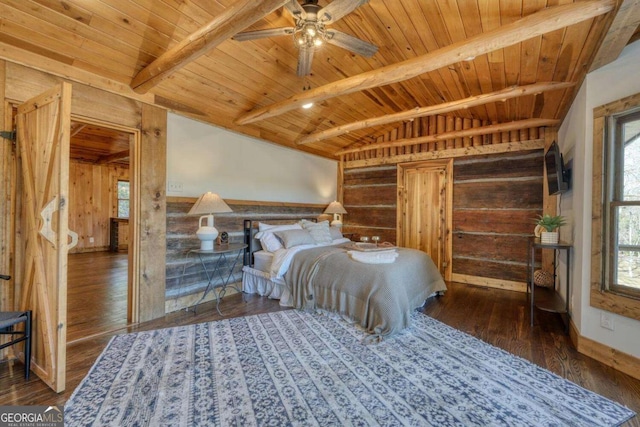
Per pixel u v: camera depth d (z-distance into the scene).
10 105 2.44
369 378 2.20
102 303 3.87
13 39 2.39
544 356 2.57
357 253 3.64
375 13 2.74
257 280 4.38
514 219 4.82
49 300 2.14
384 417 1.79
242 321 3.30
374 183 6.43
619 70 2.42
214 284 4.17
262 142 5.00
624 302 2.32
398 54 3.38
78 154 7.22
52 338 2.09
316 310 3.58
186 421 1.74
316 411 1.83
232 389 2.04
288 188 5.56
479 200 5.15
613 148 2.49
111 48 2.77
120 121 3.11
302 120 5.02
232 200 4.44
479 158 5.16
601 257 2.53
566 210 3.56
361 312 3.13
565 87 3.13
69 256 7.33
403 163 5.98
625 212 2.43
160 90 3.44
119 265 6.26
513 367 2.39
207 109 4.02
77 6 2.35
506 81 3.46
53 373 2.05
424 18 2.67
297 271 3.80
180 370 2.28
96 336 2.89
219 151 4.28
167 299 3.59
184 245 3.79
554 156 3.38
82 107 2.83
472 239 5.22
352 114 5.12
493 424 1.75
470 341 2.86
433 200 5.67
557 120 4.20
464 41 2.56
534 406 1.91
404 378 2.21
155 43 2.85
